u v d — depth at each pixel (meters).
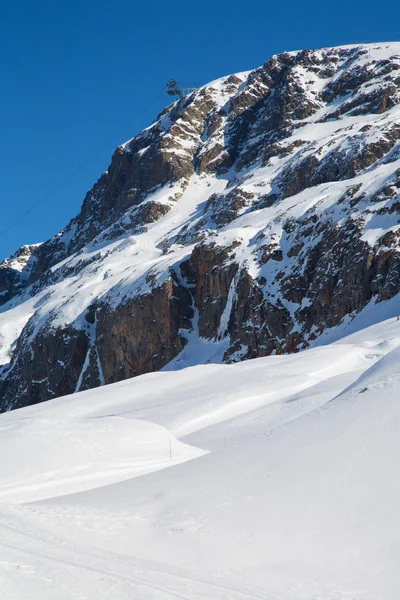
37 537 16.66
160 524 18.03
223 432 37.88
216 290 109.94
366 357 57.31
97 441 26.48
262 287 101.31
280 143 184.12
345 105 188.75
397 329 65.00
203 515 18.42
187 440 38.03
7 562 14.24
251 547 16.42
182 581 14.18
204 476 21.67
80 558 15.16
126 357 116.75
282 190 152.62
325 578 14.80
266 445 23.45
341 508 17.75
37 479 22.78
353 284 90.00
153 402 52.09
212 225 156.25
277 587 14.34
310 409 38.50
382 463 19.52
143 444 27.42
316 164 148.62
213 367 61.41
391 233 90.88
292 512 17.97
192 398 49.16
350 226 97.25
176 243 155.75
